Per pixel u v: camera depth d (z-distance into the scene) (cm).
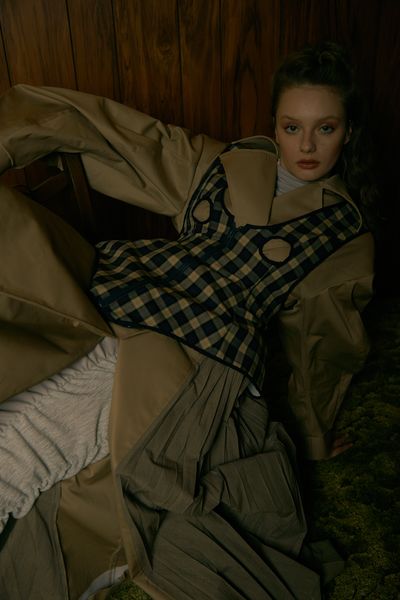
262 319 93
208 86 138
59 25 121
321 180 98
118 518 81
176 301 86
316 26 138
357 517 109
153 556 83
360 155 100
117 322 84
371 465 121
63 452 79
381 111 151
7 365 73
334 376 110
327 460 122
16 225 80
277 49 139
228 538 86
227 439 88
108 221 147
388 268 176
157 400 82
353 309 100
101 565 87
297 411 115
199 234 99
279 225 94
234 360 86
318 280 95
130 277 89
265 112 145
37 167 132
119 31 126
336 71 88
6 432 75
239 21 133
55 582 81
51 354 78
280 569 90
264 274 92
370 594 95
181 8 128
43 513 81
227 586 83
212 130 144
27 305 79
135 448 78
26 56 122
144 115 105
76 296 81
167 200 105
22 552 79
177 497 79
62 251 85
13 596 79
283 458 92
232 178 98
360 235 98
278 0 133
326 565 98
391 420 133
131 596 96
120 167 104
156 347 84
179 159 106
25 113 95
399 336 163
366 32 142
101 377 84
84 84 129
